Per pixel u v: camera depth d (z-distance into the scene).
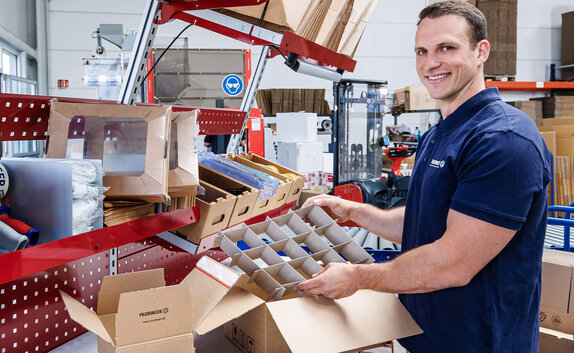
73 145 1.37
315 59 1.88
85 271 1.53
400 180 5.36
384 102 5.82
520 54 9.67
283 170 2.43
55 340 1.41
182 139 1.52
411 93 7.06
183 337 1.04
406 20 9.41
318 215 1.61
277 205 2.18
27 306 1.30
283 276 1.34
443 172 1.33
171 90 5.32
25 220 1.14
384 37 9.36
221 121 2.47
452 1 1.36
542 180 1.23
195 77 5.38
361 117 5.99
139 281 1.23
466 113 1.34
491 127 1.22
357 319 1.25
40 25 7.74
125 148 1.40
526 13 9.60
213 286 1.19
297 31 1.79
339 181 5.57
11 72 6.79
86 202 1.15
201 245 1.67
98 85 4.72
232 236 1.38
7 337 1.25
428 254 1.21
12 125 1.26
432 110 7.18
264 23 1.79
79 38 8.20
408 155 6.08
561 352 1.75
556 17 9.70
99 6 8.23
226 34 1.89
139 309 0.99
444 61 1.33
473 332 1.29
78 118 1.37
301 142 6.55
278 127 6.73
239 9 1.70
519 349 1.30
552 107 8.66
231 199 1.72
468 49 1.32
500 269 1.27
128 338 0.98
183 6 1.56
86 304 1.55
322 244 1.46
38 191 1.12
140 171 1.38
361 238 3.63
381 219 1.73
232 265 1.33
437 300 1.34
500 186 1.16
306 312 1.20
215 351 1.32
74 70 8.23
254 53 8.66
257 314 1.23
